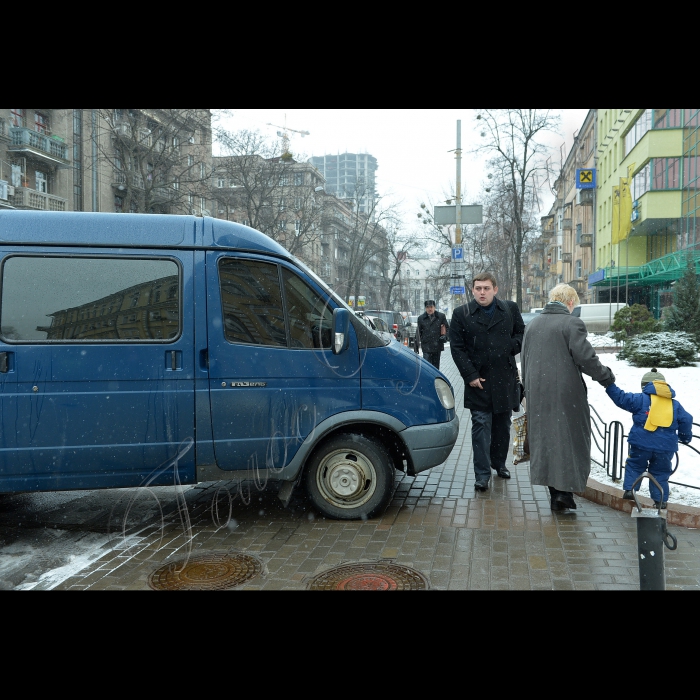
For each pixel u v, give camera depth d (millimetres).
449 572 4359
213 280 5340
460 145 29734
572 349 5355
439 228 49344
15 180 32375
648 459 5434
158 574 4426
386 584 4172
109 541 5145
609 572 4328
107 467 5172
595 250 53000
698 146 32969
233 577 4352
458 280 29016
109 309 5203
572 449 5473
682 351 16766
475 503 6027
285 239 48125
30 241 5148
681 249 34312
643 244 42844
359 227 63906
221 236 5422
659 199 35031
